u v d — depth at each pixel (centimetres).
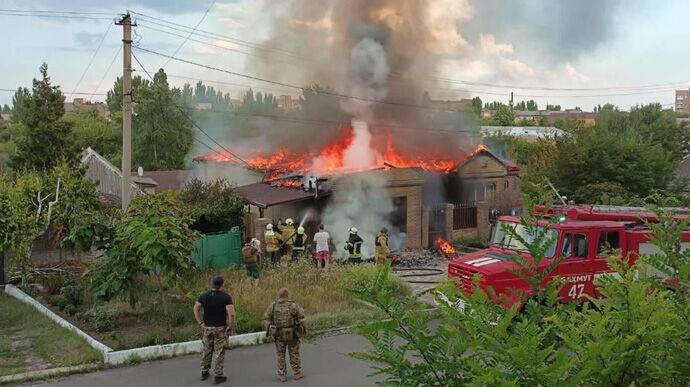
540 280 316
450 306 280
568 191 2342
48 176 1720
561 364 233
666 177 2372
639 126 4531
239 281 1452
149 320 1176
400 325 281
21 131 3538
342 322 1195
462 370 267
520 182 2452
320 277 1489
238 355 1005
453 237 2358
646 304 253
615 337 247
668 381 245
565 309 308
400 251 2150
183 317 1166
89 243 1254
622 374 244
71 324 1152
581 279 1118
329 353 1017
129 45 1650
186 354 1005
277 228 1933
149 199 1205
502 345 248
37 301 1355
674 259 308
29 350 1008
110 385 859
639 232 1161
